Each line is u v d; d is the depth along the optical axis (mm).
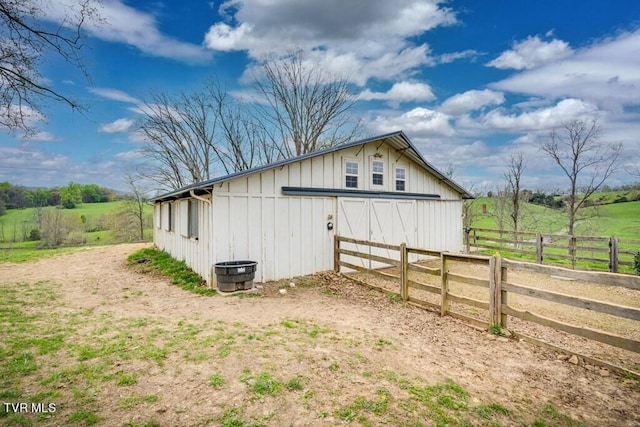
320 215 9500
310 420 2793
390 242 11219
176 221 11805
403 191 11742
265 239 8484
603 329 5203
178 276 9102
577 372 3801
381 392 3266
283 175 8797
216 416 2805
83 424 2639
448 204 13469
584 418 2959
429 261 12320
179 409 2893
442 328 5219
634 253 8875
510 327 5262
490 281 5086
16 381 3283
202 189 8039
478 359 4117
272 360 3906
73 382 3299
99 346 4230
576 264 11000
